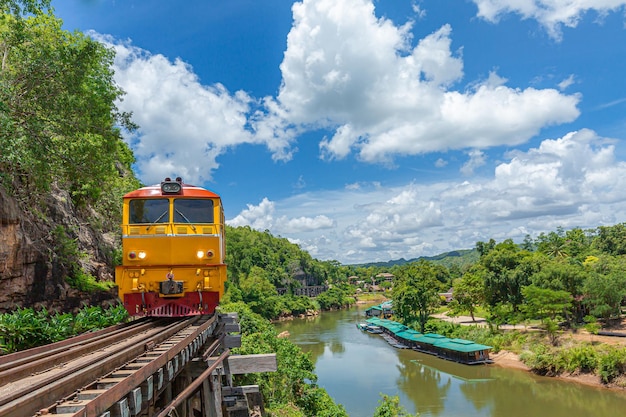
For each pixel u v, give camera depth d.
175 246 13.18
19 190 19.84
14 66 18.61
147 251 13.09
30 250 18.64
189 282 13.13
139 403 5.76
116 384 5.11
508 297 62.94
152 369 6.40
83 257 25.02
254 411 18.92
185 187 13.92
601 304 51.66
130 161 44.84
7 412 4.07
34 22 20.94
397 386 42.66
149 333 10.02
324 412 27.73
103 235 31.92
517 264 66.81
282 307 113.12
